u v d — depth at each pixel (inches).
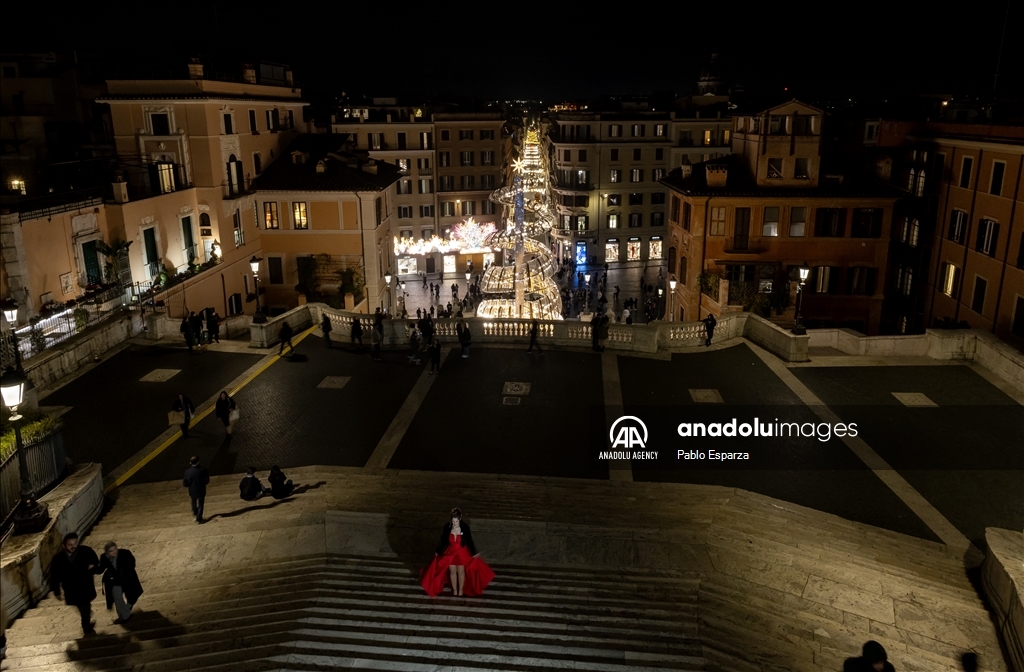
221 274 1962.4
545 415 1050.1
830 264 1972.2
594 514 732.0
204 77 1904.5
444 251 3553.2
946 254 1827.0
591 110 3860.7
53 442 724.0
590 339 1359.5
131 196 1679.4
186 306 1771.7
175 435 991.0
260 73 2277.3
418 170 3663.9
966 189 1726.1
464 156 3727.9
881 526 745.6
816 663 477.1
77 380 1200.8
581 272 3501.5
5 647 479.8
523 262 2396.7
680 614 522.6
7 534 602.5
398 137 3624.5
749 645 490.3
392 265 2524.6
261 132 2210.9
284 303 2249.0
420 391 1147.9
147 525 727.7
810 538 694.5
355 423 1030.4
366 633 488.4
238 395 1137.4
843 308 1985.7
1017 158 1509.6
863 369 1213.1
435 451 937.5
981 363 1222.9
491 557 625.3
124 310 1439.5
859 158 2228.1
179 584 602.9
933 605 571.8
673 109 3833.7
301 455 930.1
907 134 2042.3
